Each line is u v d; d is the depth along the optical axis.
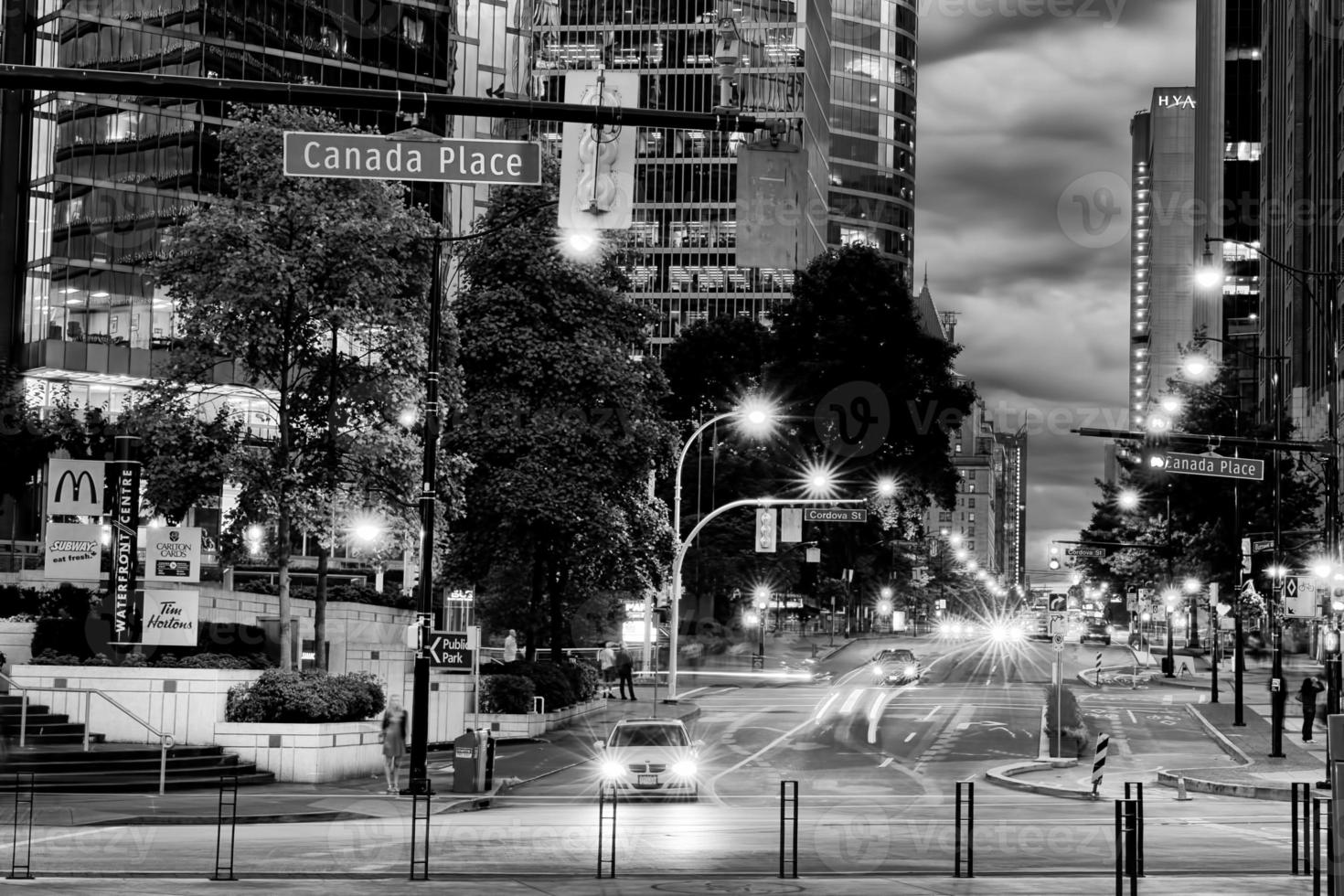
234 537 35.50
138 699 32.03
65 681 31.98
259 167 34.88
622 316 51.09
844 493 80.62
